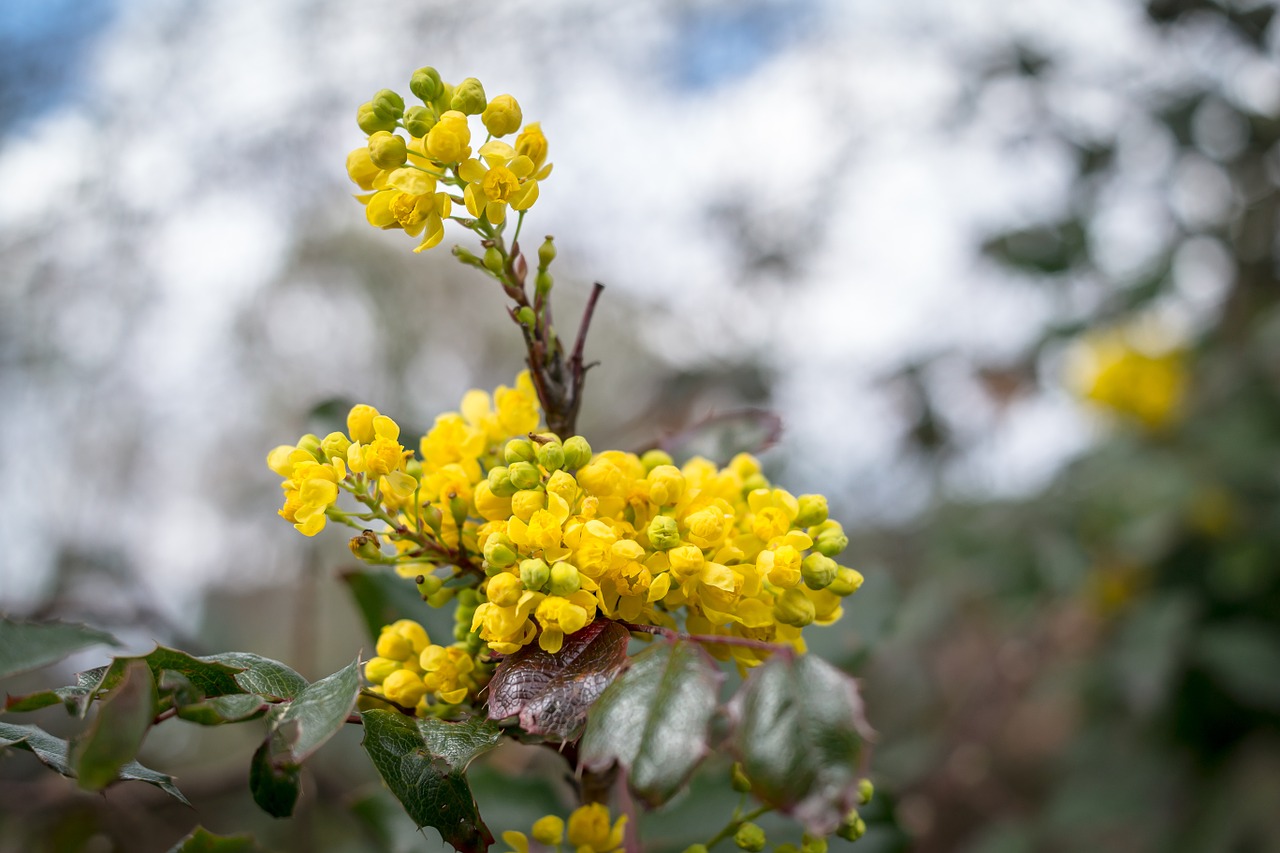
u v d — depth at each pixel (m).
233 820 2.70
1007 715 3.54
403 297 4.26
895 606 1.70
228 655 0.94
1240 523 3.06
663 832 1.43
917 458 3.64
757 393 3.43
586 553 0.88
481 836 0.88
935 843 3.32
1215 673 2.94
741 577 0.92
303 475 0.93
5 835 2.20
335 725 0.80
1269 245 3.14
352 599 1.39
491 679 0.91
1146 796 3.04
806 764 0.76
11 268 3.61
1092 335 3.43
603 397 4.44
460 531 1.00
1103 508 3.26
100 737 0.74
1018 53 3.19
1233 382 3.27
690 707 0.80
